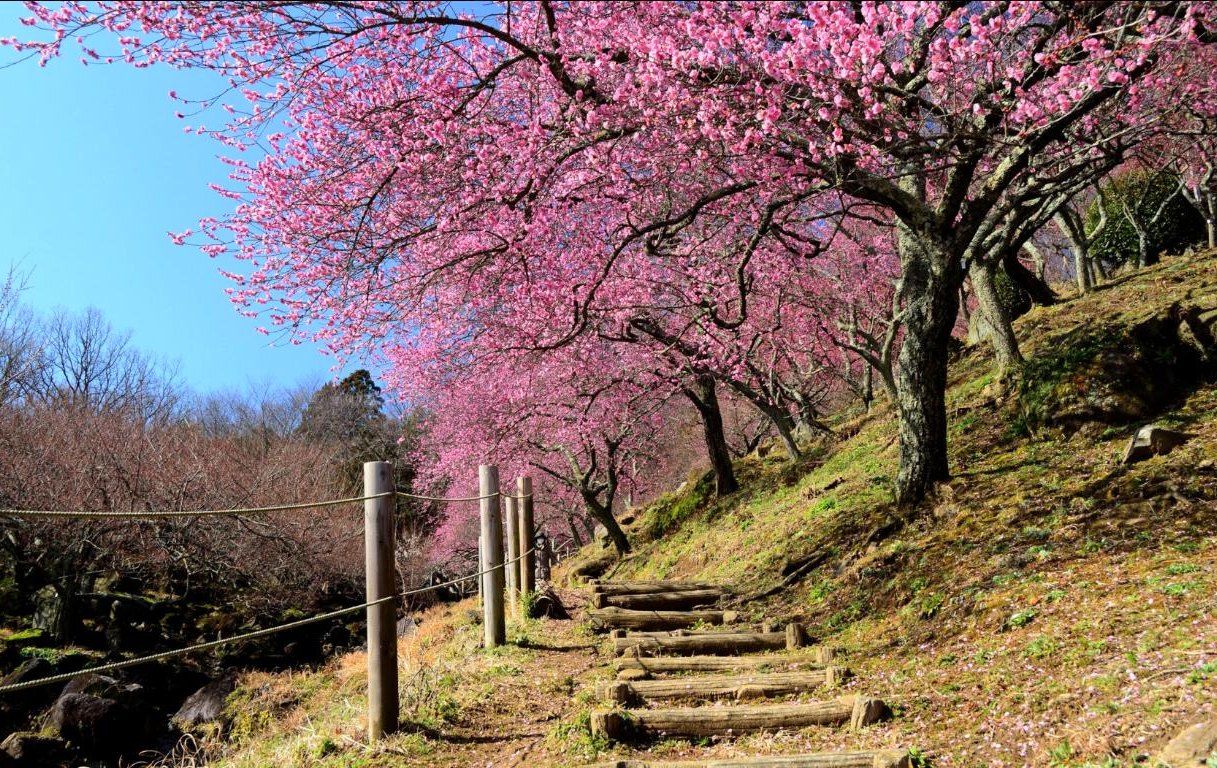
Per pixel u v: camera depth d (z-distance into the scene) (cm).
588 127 666
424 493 2328
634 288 1084
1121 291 1309
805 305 1376
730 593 856
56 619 1593
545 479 2134
